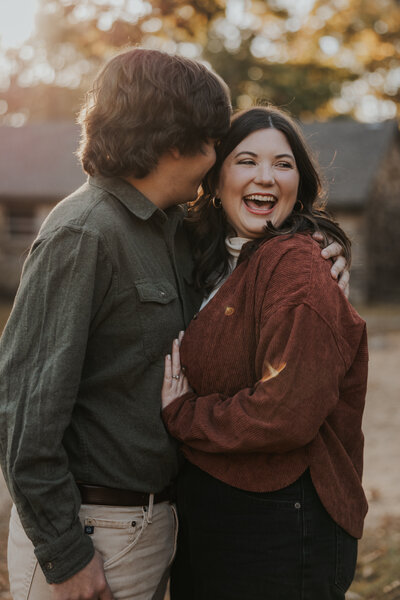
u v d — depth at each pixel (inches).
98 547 66.6
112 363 66.7
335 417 70.6
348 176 658.2
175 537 73.7
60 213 65.8
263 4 491.8
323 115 1026.7
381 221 695.1
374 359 380.8
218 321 69.3
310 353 62.8
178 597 78.0
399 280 723.4
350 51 900.6
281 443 63.1
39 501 60.2
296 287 64.7
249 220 74.8
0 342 64.6
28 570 66.7
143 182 69.9
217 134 70.0
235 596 68.0
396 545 137.7
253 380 68.1
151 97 65.4
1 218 713.0
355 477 69.8
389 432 231.5
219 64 884.0
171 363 70.1
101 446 66.1
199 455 68.9
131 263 66.3
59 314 61.9
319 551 66.3
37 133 783.7
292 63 935.0
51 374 60.7
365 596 118.3
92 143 67.7
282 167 74.6
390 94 1005.2
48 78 1120.2
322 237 72.7
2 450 61.9
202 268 79.0
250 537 66.7
